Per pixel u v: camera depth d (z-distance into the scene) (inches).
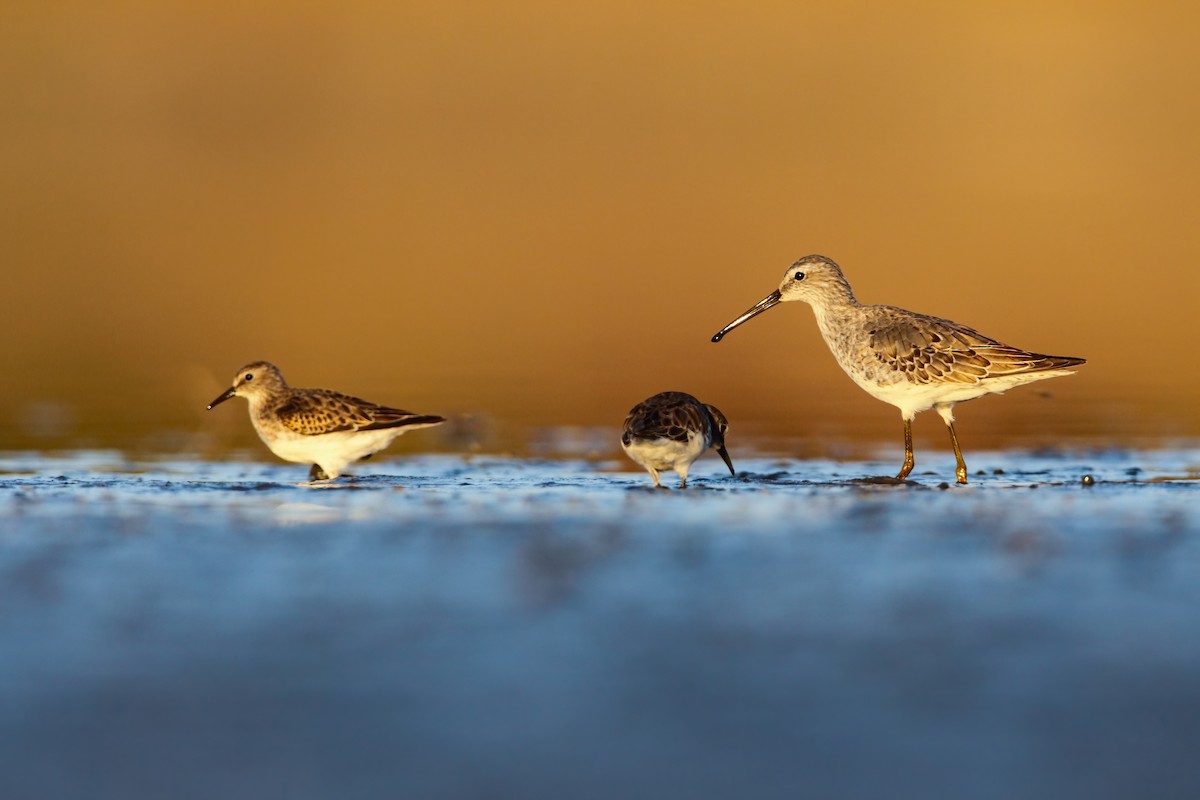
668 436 561.6
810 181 1626.5
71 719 276.2
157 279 1363.2
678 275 1395.2
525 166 1723.7
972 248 1400.1
